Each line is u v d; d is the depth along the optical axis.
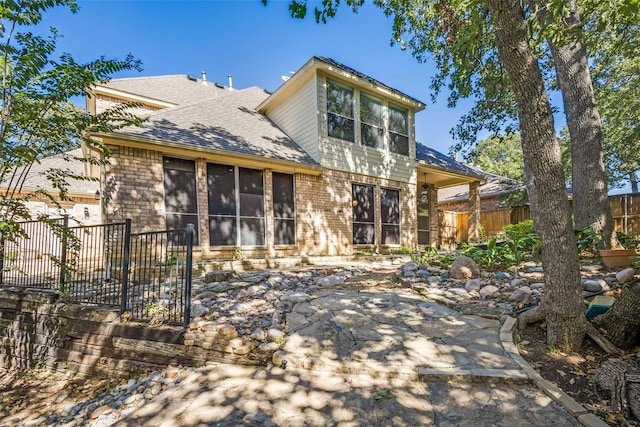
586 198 6.45
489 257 6.09
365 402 2.54
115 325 4.17
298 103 10.20
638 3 3.51
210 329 3.54
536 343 3.32
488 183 17.91
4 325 5.45
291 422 2.35
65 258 4.99
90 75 4.33
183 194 7.36
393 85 11.99
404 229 11.58
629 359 2.88
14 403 3.92
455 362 2.95
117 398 3.33
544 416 2.28
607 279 4.43
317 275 6.48
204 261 7.17
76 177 4.95
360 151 10.48
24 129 4.17
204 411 2.57
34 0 3.87
